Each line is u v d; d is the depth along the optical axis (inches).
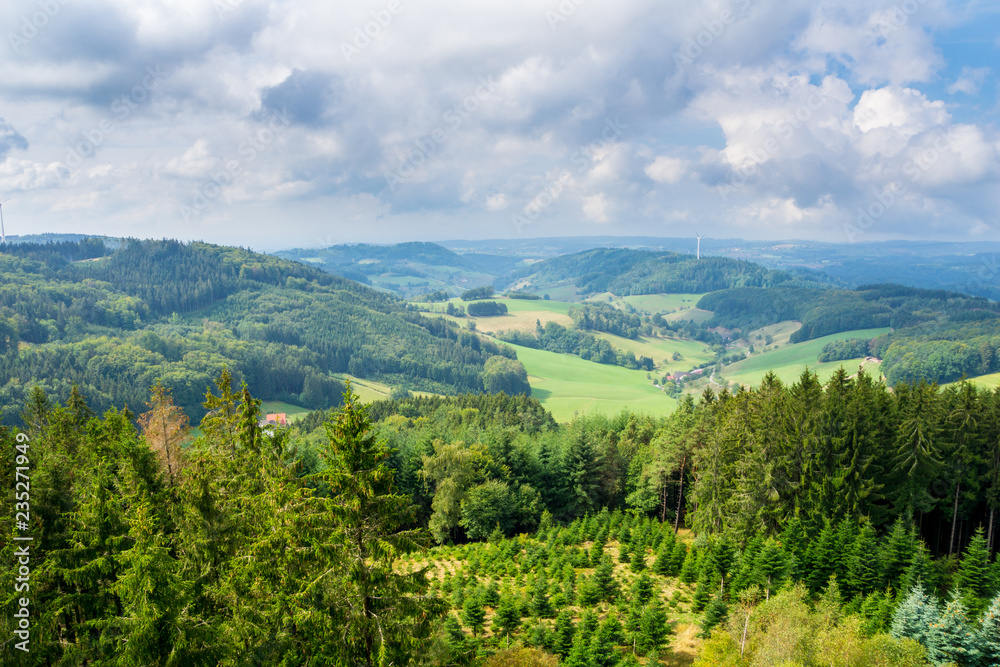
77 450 2055.9
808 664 1587.1
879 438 2785.4
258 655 1168.2
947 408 3021.7
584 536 3280.0
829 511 2615.7
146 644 1071.6
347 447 1074.1
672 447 3599.9
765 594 2247.8
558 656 1883.6
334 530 1072.8
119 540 1312.7
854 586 2239.2
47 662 1285.7
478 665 1619.1
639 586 2463.1
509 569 2787.9
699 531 3097.9
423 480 3858.3
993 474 2674.7
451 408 6948.8
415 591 1112.2
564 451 4119.1
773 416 2923.2
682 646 2135.8
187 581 1205.1
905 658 1599.4
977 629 1787.6
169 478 1654.8
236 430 1872.5
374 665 1041.5
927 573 2133.4
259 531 1376.7
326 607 1058.1
